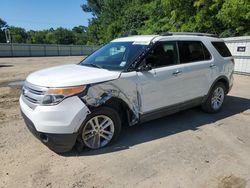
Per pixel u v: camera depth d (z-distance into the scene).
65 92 3.62
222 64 5.94
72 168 3.60
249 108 6.58
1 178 3.35
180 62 5.06
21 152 4.04
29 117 3.78
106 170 3.56
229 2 16.89
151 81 4.49
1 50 37.69
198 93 5.46
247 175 3.47
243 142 4.51
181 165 3.71
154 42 4.69
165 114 4.96
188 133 4.87
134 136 4.69
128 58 4.51
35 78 4.02
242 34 18.28
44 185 3.22
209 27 20.92
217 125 5.32
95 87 3.84
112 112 4.11
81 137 3.90
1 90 9.05
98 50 5.45
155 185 3.24
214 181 3.33
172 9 23.67
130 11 38.97
